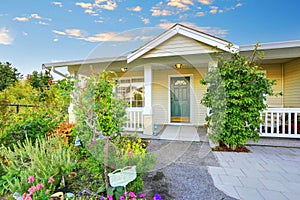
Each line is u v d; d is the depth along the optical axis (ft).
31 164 8.61
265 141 16.75
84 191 7.52
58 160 8.63
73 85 8.04
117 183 6.43
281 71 22.77
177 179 9.45
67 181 8.48
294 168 10.86
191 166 11.31
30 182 6.83
